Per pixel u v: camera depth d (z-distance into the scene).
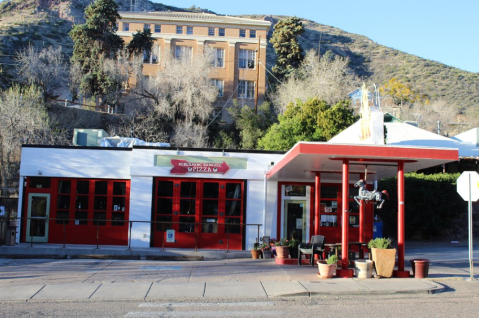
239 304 10.36
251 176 20.25
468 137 31.92
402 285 11.89
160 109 46.78
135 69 50.75
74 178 20.61
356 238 20.38
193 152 20.30
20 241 20.19
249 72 61.84
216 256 18.59
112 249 18.52
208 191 20.39
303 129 35.88
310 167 15.79
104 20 53.88
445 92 96.50
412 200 24.98
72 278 13.08
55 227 20.31
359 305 10.27
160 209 20.23
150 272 14.13
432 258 17.94
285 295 11.09
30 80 48.91
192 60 51.41
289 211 20.39
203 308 10.00
